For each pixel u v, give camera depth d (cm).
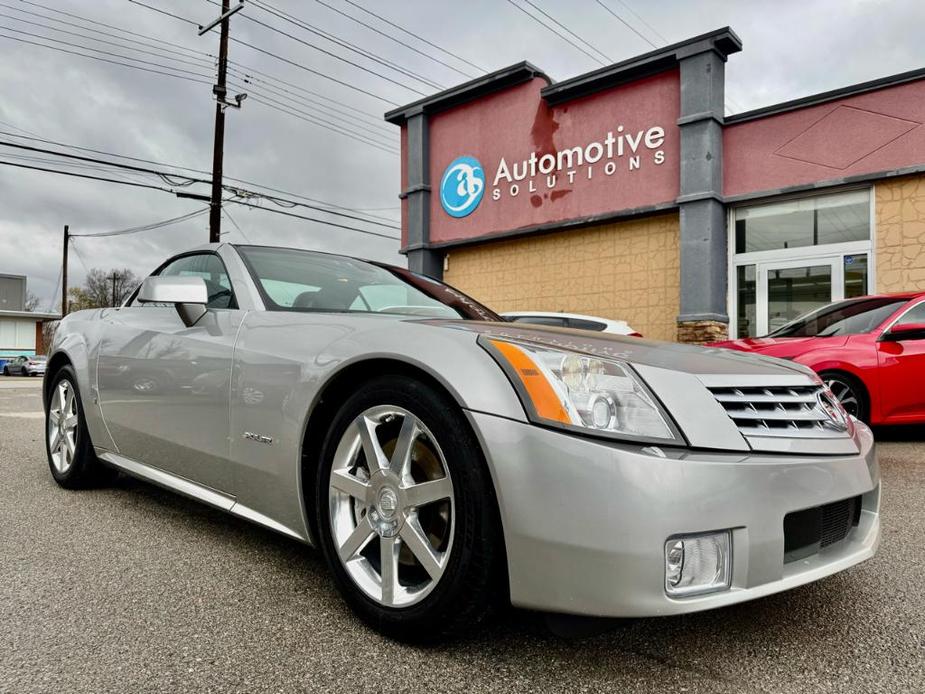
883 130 759
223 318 242
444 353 168
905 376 503
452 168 1159
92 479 335
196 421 238
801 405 179
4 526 273
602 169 976
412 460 174
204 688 147
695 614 193
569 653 166
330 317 209
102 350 306
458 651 166
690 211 871
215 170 1625
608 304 980
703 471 145
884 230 763
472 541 154
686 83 877
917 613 194
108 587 206
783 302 844
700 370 171
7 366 3922
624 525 140
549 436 147
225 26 1595
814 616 192
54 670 154
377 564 185
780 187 827
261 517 216
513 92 1077
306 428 195
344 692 147
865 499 189
